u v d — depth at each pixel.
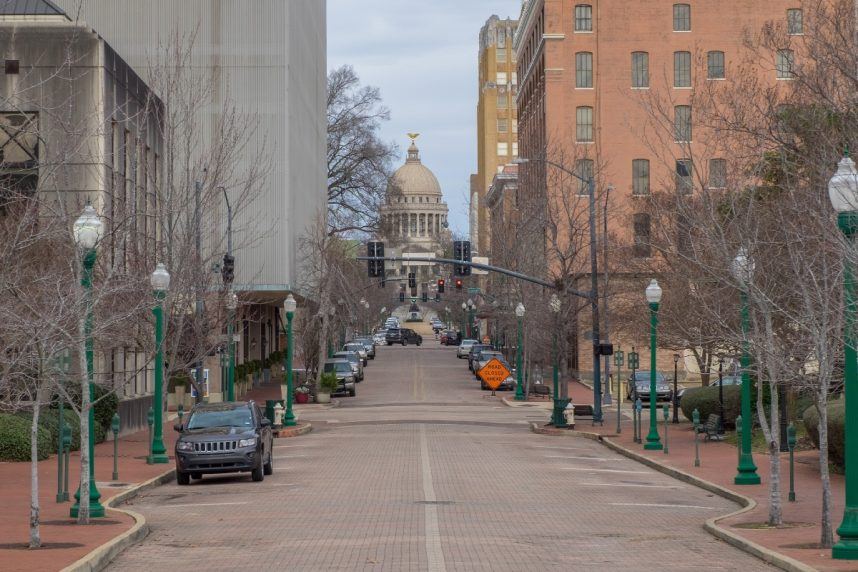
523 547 19.95
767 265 30.17
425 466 35.88
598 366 54.97
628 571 17.67
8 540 20.33
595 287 55.16
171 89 49.69
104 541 20.08
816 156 31.77
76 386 40.16
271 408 51.38
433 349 152.00
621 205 78.81
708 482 31.03
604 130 99.19
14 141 40.78
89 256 22.83
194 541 21.27
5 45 44.00
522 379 80.38
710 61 98.94
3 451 35.47
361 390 85.69
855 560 17.97
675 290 52.81
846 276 18.64
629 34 99.88
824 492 19.70
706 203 34.84
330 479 32.56
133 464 36.19
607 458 40.75
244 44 75.38
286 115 75.12
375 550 19.39
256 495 29.03
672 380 78.88
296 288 78.69
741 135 44.84
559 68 100.12
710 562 18.73
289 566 18.00
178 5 74.69
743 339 25.03
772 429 23.86
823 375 20.11
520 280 81.00
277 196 74.88
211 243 55.84
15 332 24.61
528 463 37.66
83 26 44.41
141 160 50.62
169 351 44.03
